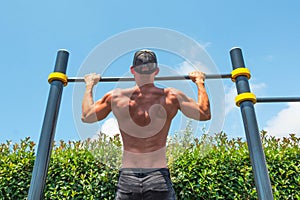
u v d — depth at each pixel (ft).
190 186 9.54
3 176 10.09
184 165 9.75
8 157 10.52
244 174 9.78
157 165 5.09
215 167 9.83
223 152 10.12
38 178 5.56
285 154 10.27
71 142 10.93
